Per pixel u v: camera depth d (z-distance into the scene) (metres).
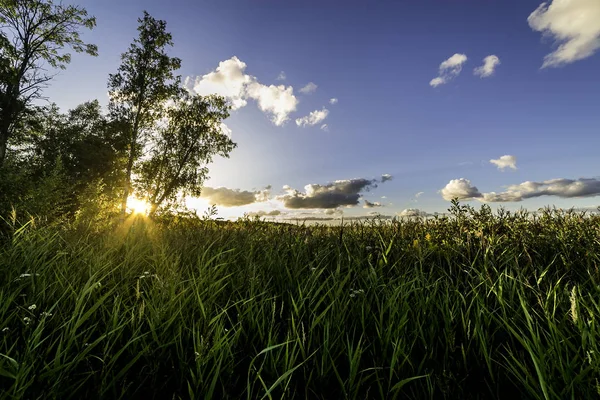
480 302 1.84
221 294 2.41
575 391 1.28
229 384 1.42
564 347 1.51
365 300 2.12
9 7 23.38
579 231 3.36
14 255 2.81
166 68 24.16
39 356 1.42
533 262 2.83
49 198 7.11
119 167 25.33
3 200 9.98
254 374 1.54
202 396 1.38
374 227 4.62
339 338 1.75
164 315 1.86
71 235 4.23
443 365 1.49
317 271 2.81
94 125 32.25
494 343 1.74
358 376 1.54
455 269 2.91
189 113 26.86
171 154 26.22
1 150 23.23
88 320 1.95
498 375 1.43
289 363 1.46
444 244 3.45
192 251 3.66
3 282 2.35
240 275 2.77
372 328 1.95
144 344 1.63
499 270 2.64
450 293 2.27
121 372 1.33
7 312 1.93
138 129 23.88
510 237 3.52
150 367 1.52
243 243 4.14
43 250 2.96
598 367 1.24
